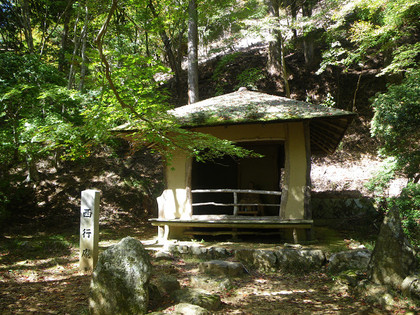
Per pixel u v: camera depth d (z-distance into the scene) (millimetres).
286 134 7559
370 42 11695
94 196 6148
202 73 18781
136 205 11438
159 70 5102
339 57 16422
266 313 4293
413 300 4387
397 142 8641
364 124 14750
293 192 7383
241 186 10500
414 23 11648
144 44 15711
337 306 4512
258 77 15180
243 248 6836
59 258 6938
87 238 6105
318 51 17609
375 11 11797
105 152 13609
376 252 4941
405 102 8188
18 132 7676
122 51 11430
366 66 16438
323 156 14203
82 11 10820
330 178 12758
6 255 7039
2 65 7457
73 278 5633
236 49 20906
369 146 13992
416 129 8227
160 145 6773
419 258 5414
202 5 12562
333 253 6289
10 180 11211
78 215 10562
